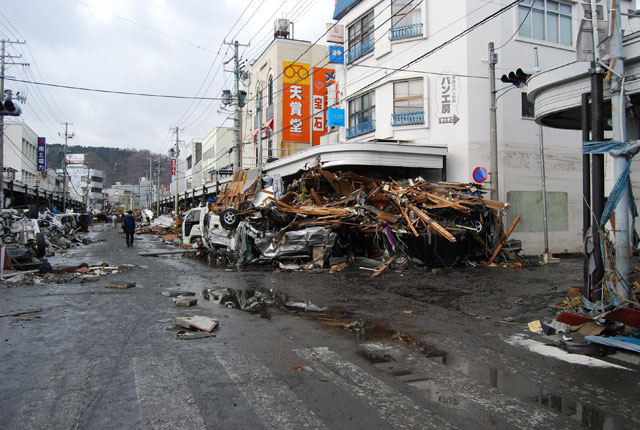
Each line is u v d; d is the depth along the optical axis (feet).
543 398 14.02
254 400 13.50
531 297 30.81
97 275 40.09
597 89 23.02
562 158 61.67
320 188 57.82
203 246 60.18
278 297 30.68
